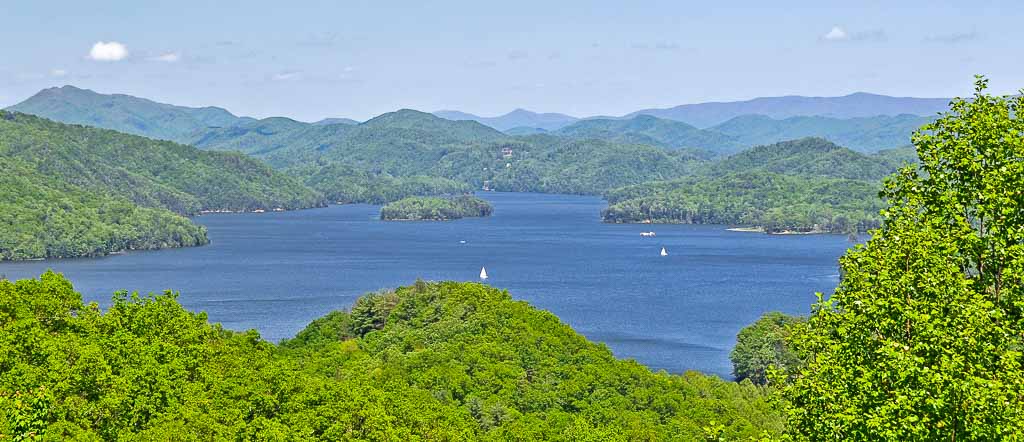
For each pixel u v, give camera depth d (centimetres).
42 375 8069
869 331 4866
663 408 12800
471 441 10200
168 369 9331
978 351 4375
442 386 12612
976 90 5350
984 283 4881
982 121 5147
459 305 17112
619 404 12606
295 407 9656
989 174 4925
